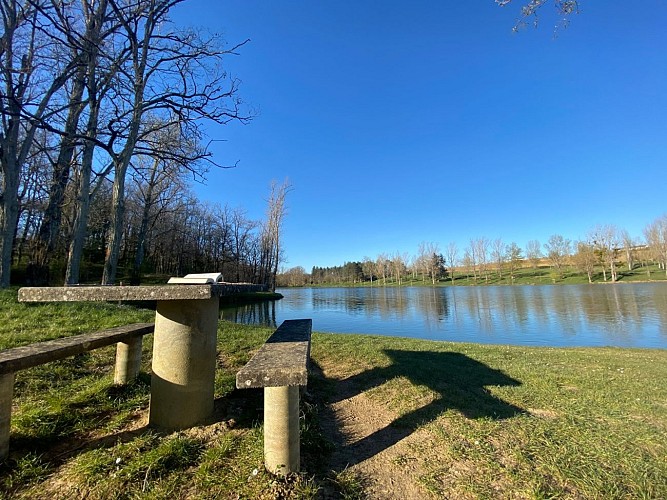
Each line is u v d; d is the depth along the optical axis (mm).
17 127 10250
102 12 9906
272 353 2426
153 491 1899
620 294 33719
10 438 2326
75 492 1893
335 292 63781
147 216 26844
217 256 44750
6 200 9820
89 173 10852
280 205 41594
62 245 24172
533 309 24125
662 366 5234
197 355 2680
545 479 2080
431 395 3557
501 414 3051
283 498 1863
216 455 2207
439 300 37000
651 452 2408
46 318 5930
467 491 1998
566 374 4535
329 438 2670
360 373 4516
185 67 10117
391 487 2051
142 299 2369
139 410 2947
